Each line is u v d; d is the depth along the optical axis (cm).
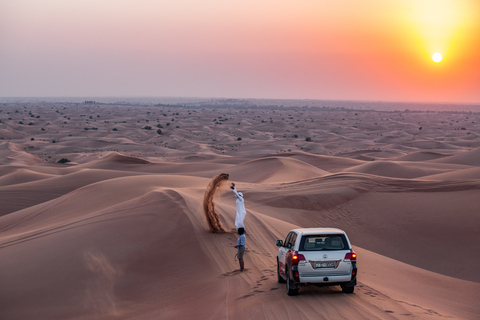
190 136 18675
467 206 2803
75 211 3475
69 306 1472
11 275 1755
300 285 1107
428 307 1077
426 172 5941
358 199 3148
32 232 2488
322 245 1071
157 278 1614
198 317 1066
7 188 5225
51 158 12056
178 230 1997
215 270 1536
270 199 3216
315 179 3853
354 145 16262
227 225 2066
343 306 968
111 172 6100
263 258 1602
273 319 900
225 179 1969
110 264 1759
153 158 11538
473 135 19188
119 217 2283
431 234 2589
